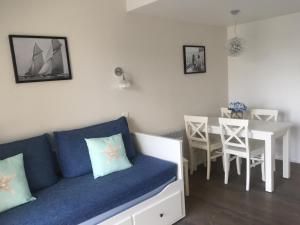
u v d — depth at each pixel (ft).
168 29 11.47
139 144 9.72
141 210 7.09
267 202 8.83
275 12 11.22
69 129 8.70
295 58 11.85
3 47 7.23
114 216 6.53
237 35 13.87
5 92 7.34
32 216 5.66
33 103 7.88
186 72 12.37
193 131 11.39
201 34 12.97
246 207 8.59
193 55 12.62
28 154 7.09
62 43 8.34
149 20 10.72
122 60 9.95
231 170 11.89
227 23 13.20
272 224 7.59
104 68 9.46
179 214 8.14
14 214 5.76
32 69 7.77
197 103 13.10
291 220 7.72
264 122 10.98
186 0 8.86
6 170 6.21
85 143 8.12
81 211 5.97
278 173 11.20
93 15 9.05
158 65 11.20
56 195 6.58
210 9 10.16
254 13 11.19
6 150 6.81
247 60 13.62
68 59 8.50
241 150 10.02
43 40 7.94
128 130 9.46
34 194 6.73
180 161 8.23
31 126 7.87
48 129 8.23
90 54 9.06
